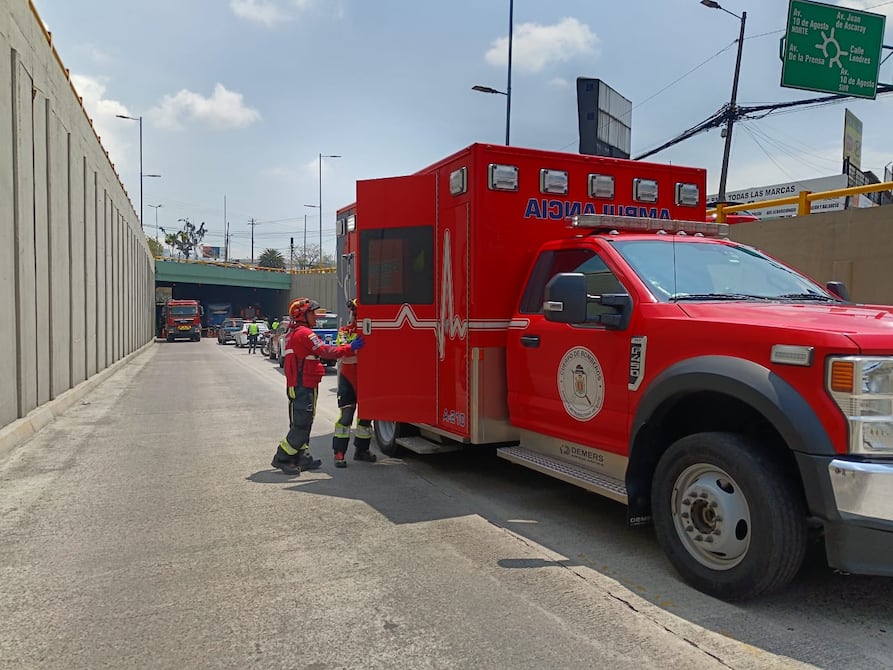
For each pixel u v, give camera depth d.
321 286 60.22
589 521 5.29
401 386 6.71
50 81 11.85
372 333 6.86
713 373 3.68
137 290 34.00
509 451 5.68
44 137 11.27
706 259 5.05
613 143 18.06
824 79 14.41
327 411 11.77
